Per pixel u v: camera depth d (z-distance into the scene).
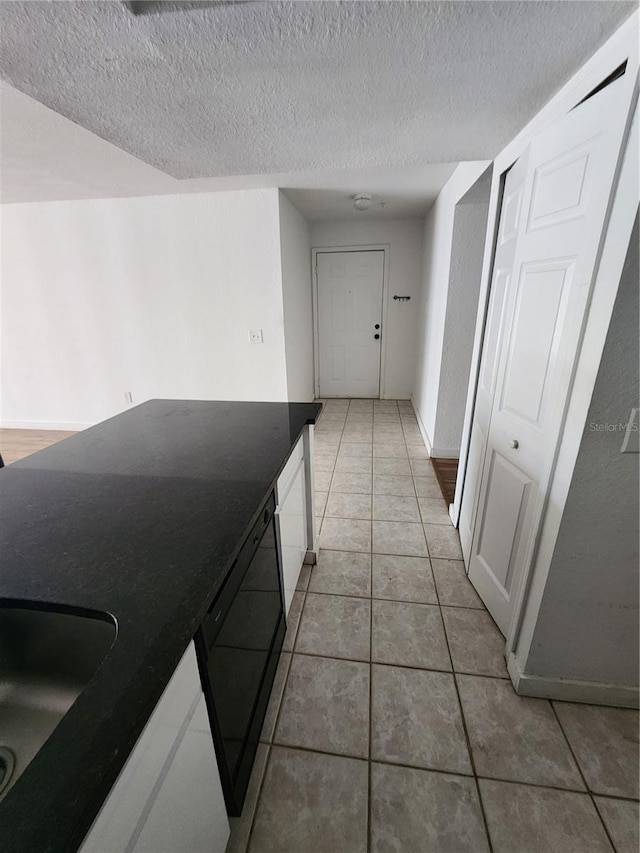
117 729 0.47
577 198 0.99
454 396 3.06
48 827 0.38
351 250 4.38
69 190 2.83
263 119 1.18
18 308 3.59
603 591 1.15
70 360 3.70
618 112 0.82
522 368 1.32
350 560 2.01
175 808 0.64
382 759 1.14
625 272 0.85
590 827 0.99
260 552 1.11
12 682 0.75
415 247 4.28
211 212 3.02
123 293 3.38
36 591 0.69
